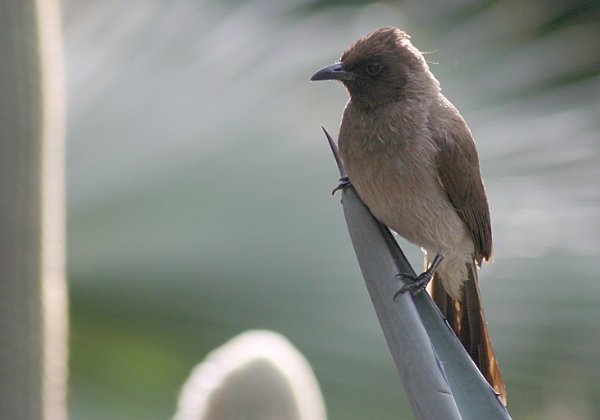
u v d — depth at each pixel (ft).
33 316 17.46
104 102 30.71
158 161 29.27
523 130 34.42
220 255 27.22
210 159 29.66
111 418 25.55
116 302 26.32
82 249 26.66
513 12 45.44
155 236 27.27
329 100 32.68
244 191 28.94
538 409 28.27
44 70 17.70
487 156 33.01
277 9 36.09
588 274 29.55
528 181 32.32
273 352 17.38
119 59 32.35
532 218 30.89
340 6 38.17
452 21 42.04
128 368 26.22
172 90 31.71
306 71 33.76
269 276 27.22
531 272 29.48
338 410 26.50
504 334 28.84
